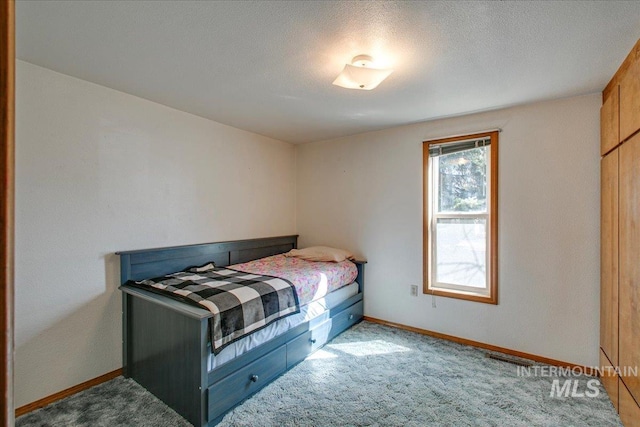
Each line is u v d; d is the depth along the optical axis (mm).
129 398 2084
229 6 1405
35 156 1994
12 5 394
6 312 394
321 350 2781
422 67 1983
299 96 2494
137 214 2518
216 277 2543
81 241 2197
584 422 1837
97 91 2275
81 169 2197
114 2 1380
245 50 1795
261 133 3633
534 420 1856
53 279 2068
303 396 2096
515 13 1442
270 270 2986
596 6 1393
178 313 1904
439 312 3105
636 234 1653
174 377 1942
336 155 3861
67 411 1946
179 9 1428
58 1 1364
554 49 1764
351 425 1819
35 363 1990
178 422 1849
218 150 3189
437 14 1452
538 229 2617
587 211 2428
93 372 2246
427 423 1835
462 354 2719
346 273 3273
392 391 2154
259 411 1942
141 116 2537
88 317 2229
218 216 3186
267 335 2209
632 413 1689
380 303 3494
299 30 1595
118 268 2393
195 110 2828
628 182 1771
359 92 2406
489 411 1941
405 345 2896
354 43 1716
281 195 4016
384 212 3473
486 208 2918
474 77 2131
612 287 2051
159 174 2668
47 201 2043
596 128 2393
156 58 1894
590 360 2418
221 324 1854
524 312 2680
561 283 2529
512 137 2727
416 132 3254
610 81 2166
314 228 4059
